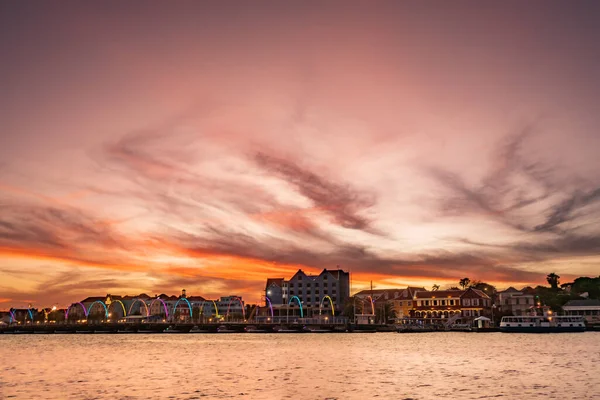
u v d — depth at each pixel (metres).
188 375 70.00
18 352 112.94
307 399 52.09
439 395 53.91
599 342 128.88
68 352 112.12
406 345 123.12
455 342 133.50
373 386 59.75
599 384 60.12
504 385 59.81
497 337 157.38
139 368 78.88
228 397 53.41
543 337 155.38
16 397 54.19
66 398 53.41
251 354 102.00
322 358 92.31
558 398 51.97
